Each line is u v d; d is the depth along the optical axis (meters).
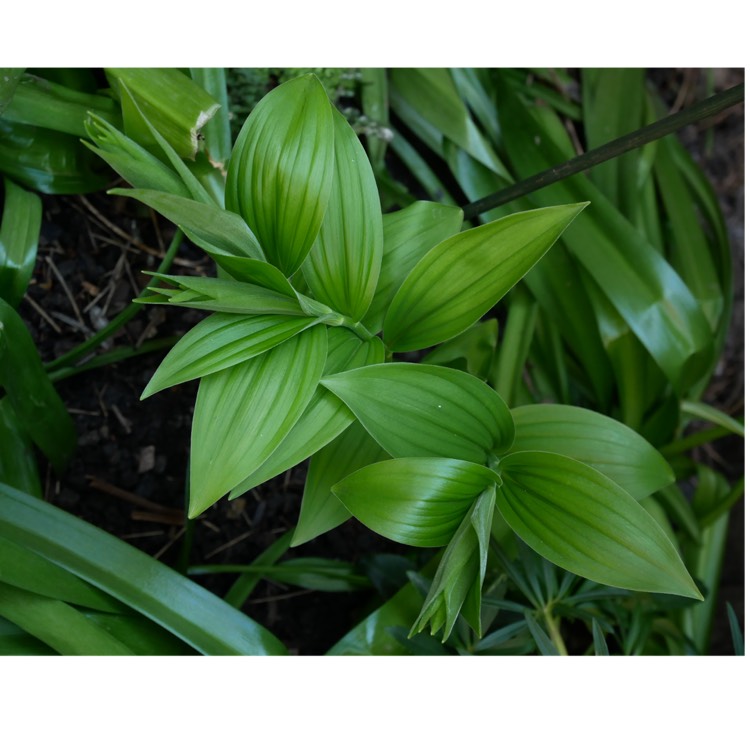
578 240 0.68
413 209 0.55
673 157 0.80
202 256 0.69
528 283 0.72
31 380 0.60
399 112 0.74
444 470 0.48
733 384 0.88
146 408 0.69
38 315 0.66
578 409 0.55
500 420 0.50
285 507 0.71
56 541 0.54
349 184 0.50
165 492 0.69
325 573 0.67
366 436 0.54
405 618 0.60
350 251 0.50
